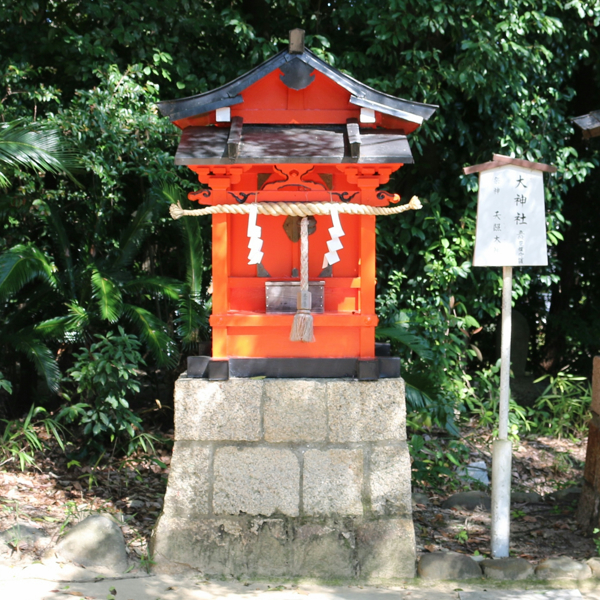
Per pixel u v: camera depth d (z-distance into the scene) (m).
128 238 6.21
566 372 9.71
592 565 3.79
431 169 7.27
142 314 5.68
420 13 6.43
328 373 3.79
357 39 7.25
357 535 3.72
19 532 3.94
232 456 3.75
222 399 3.74
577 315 9.52
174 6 6.77
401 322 6.42
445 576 3.71
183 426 3.76
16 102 6.43
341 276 3.89
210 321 3.73
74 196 6.58
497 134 6.88
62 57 7.08
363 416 3.74
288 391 3.74
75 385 6.45
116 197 6.53
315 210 3.61
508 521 3.97
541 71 6.78
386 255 7.41
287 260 3.88
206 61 7.25
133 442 5.64
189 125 3.89
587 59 7.57
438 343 6.77
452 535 4.43
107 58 6.82
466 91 6.51
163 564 3.73
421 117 3.69
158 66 6.95
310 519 3.74
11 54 7.17
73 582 3.56
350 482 3.74
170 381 6.79
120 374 5.18
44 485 5.02
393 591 3.59
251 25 7.21
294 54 3.65
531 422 6.84
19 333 5.70
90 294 5.98
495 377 6.99
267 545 3.72
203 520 3.75
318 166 3.78
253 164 3.62
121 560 3.78
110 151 6.20
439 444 6.41
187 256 6.25
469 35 6.42
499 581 3.68
